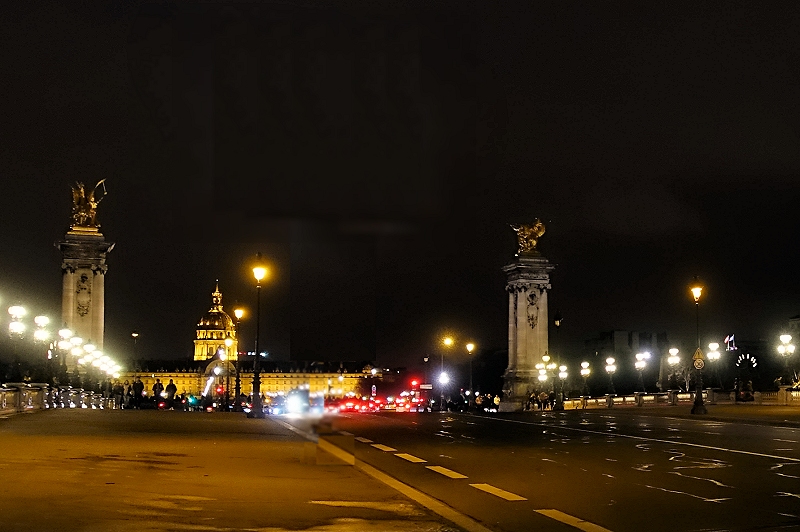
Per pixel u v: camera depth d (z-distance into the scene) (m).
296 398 21.47
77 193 102.44
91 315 100.88
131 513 13.55
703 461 24.48
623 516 15.45
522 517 15.31
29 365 55.88
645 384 165.62
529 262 109.69
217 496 15.88
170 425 36.38
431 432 37.91
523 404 101.62
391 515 14.84
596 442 31.73
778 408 70.62
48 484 16.23
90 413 47.44
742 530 14.13
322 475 19.67
